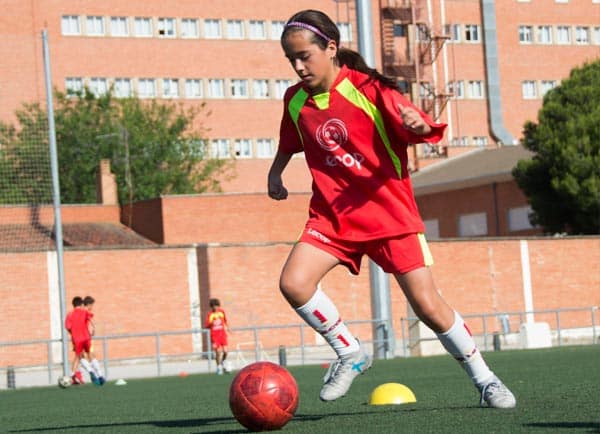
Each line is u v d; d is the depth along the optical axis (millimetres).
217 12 151625
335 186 12211
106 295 72188
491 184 113875
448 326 12773
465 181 115062
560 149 94812
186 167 132500
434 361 45062
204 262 75250
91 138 126438
